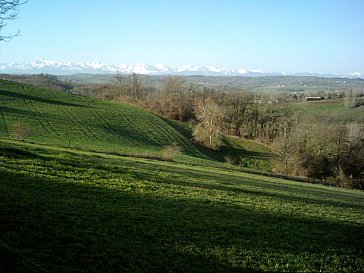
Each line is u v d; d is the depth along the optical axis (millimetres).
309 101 142250
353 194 53188
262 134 108000
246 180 43000
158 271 13492
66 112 86812
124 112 99250
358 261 18719
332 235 22656
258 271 15406
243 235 19469
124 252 14391
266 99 120562
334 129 79688
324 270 16797
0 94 89062
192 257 15391
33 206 16984
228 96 115875
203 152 89688
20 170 23781
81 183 24000
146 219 19016
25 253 12281
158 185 28359
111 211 19125
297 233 21641
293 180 62000
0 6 13445
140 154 54812
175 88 125312
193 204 24359
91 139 70812
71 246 13766
